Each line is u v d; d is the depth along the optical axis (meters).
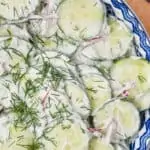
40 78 0.29
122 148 0.30
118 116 0.30
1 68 0.29
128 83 0.30
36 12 0.31
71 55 0.30
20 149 0.28
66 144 0.28
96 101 0.30
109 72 0.30
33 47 0.30
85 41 0.30
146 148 0.30
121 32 0.31
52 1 0.31
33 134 0.28
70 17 0.30
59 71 0.29
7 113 0.29
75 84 0.29
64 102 0.29
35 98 0.29
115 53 0.31
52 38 0.30
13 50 0.30
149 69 0.30
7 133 0.28
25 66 0.29
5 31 0.30
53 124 0.28
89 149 0.29
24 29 0.30
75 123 0.29
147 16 0.35
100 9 0.30
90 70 0.30
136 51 0.31
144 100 0.30
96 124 0.29
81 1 0.30
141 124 0.30
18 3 0.30
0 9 0.30
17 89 0.29
